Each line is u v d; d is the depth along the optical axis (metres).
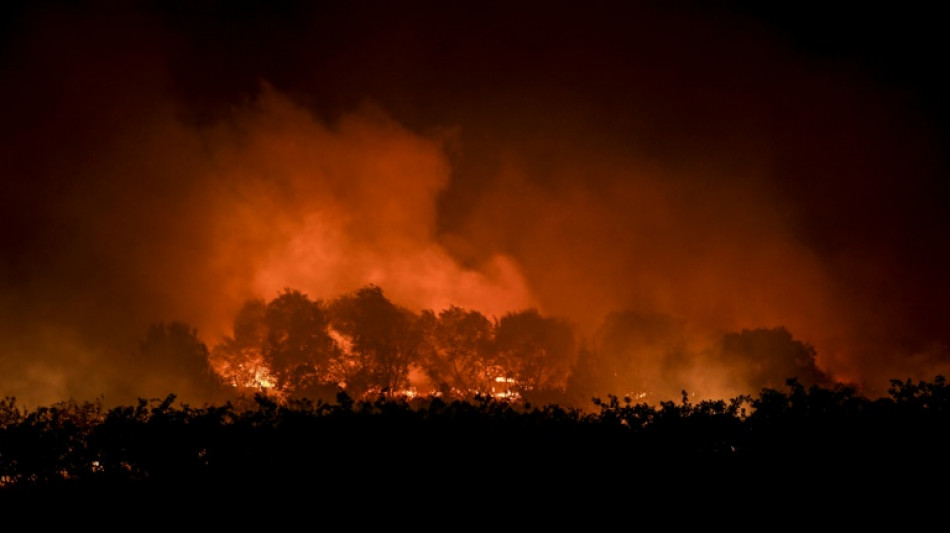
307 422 9.49
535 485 9.36
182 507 9.41
